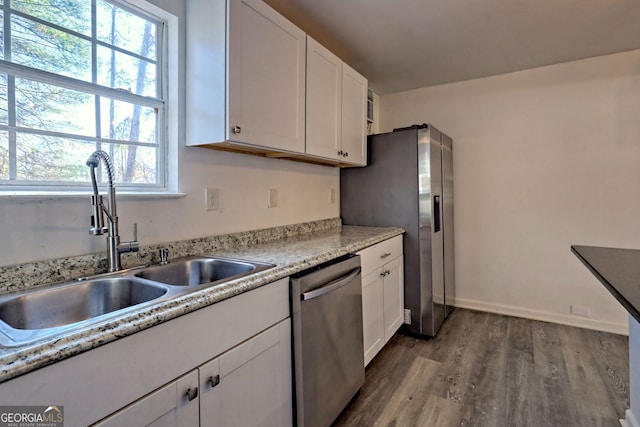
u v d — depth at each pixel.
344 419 1.64
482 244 3.12
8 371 0.58
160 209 1.46
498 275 3.07
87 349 0.68
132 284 1.14
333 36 2.27
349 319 1.64
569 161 2.76
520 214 2.96
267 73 1.57
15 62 1.08
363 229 2.54
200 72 1.47
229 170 1.79
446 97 3.24
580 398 1.78
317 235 2.22
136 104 1.44
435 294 2.59
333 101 2.13
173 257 1.49
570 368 2.08
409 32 2.22
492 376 2.00
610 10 1.97
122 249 1.24
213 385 0.97
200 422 0.94
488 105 3.05
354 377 1.69
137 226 1.38
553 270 2.85
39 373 0.62
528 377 1.99
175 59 1.52
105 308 1.15
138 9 1.43
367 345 1.96
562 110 2.77
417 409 1.71
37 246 1.09
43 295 1.01
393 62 2.72
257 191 1.98
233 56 1.39
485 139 3.08
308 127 1.88
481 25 2.14
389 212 2.67
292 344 1.32
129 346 0.77
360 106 2.50
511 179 2.98
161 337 0.84
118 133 1.38
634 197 2.55
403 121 3.46
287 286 1.30
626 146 2.56
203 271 1.47
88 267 1.20
